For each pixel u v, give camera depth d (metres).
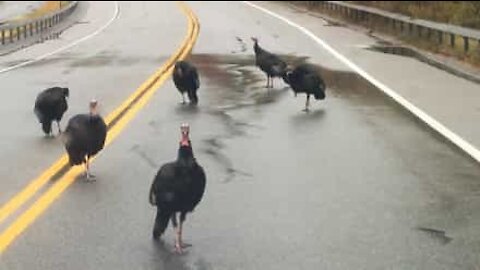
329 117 13.50
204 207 8.02
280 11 48.22
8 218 7.65
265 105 14.82
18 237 7.07
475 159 10.27
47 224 7.46
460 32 22.03
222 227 7.38
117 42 29.89
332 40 28.78
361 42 28.02
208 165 9.90
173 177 6.32
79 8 53.38
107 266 6.34
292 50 25.30
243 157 10.39
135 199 8.33
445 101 15.12
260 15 44.44
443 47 23.94
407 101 15.15
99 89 17.16
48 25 35.50
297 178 9.28
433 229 7.34
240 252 6.69
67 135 8.98
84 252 6.67
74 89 17.20
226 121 13.12
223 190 8.70
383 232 7.25
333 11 43.03
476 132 12.03
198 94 16.30
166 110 14.30
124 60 23.31
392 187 8.88
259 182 9.07
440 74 19.38
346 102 15.11
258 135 11.92
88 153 9.15
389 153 10.66
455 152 10.70
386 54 24.11
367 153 10.66
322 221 7.59
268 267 6.33
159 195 6.41
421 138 11.66
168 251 6.70
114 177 9.30
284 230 7.30
